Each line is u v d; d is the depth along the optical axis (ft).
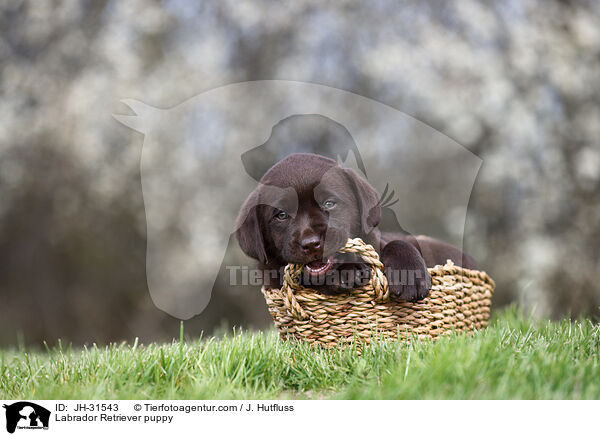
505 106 22.36
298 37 23.52
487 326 11.51
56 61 24.86
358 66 22.48
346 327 9.07
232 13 23.48
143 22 23.52
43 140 24.45
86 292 27.22
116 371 8.22
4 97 24.90
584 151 23.35
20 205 26.68
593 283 23.25
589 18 24.35
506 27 23.88
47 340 27.40
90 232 26.63
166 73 23.17
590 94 23.90
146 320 26.27
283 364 8.36
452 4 23.93
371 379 7.59
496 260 22.94
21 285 27.53
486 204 22.67
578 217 23.68
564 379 7.06
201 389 7.41
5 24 25.86
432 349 7.83
